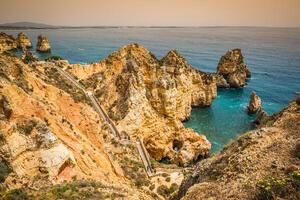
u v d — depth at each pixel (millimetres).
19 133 33438
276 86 125438
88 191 28766
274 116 31734
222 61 122938
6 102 35062
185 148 64312
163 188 46406
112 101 70750
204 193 19719
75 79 74375
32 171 31984
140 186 45500
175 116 74562
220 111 94562
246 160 21453
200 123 84625
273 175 18953
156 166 56031
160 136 70000
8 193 26922
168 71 84312
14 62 48594
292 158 20516
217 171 22797
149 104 72062
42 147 33781
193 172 27547
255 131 25922
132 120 65812
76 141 42000
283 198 15492
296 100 29359
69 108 51625
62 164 34125
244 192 18188
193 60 197500
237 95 112188
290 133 24172
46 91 50000
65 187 29531
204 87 96625
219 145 70875
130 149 56625
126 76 72125
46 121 39719
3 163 30297
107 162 45188
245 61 193500
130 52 80250
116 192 30391
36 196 27750
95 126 53281
